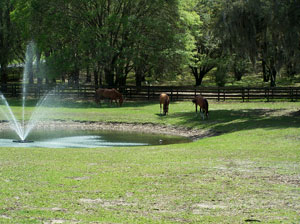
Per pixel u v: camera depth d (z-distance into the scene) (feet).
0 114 98.27
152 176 32.83
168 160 40.91
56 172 34.30
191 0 151.02
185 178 32.14
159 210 24.12
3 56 162.50
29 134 71.41
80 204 25.17
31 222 21.54
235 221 22.17
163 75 146.30
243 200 26.21
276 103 112.68
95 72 148.36
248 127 70.74
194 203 25.55
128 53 129.39
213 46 164.04
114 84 144.15
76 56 136.46
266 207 24.75
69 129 79.77
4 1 156.97
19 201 25.61
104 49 128.06
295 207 24.76
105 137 68.95
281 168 36.01
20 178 31.86
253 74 223.92
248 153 44.83
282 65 85.97
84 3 132.98
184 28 141.38
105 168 36.32
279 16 78.69
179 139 67.46
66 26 132.36
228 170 35.24
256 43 87.76
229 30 86.38
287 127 65.98
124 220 22.20
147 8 138.41
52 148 51.72
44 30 137.28
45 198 26.35
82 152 47.44
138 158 42.39
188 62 140.46
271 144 51.47
